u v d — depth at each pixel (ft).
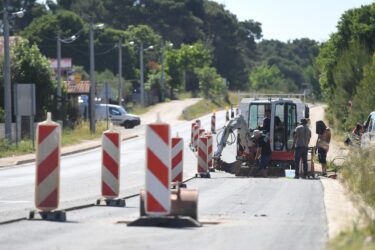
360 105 343.26
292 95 281.54
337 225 101.65
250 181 193.98
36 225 104.17
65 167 246.27
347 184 171.32
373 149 171.83
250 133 231.91
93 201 141.18
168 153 99.91
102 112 533.96
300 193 158.20
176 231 97.60
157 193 100.63
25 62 403.95
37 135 110.73
